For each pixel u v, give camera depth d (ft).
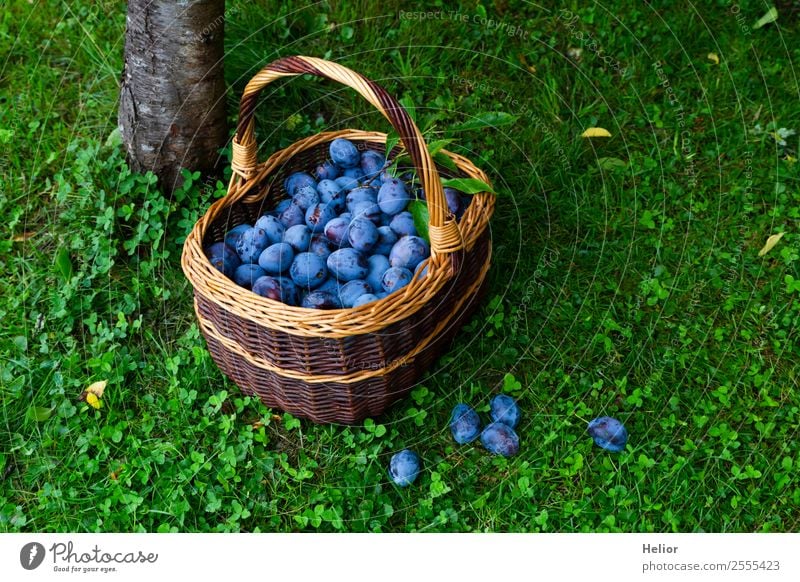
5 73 6.42
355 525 4.99
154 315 5.58
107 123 6.11
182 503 4.98
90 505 5.05
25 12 6.58
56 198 5.84
